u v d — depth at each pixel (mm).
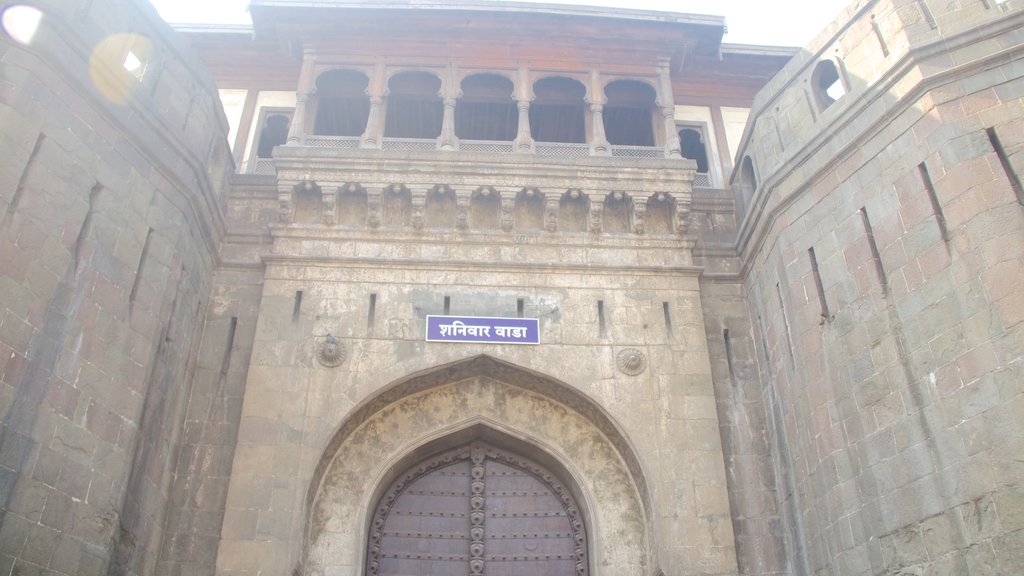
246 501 9977
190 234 10758
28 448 7375
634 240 12383
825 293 9859
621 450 11258
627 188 12477
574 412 11586
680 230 12438
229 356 11281
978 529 7344
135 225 9406
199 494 10234
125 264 9141
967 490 7531
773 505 10719
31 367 7562
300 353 11086
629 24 14102
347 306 11523
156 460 9688
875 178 9469
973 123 8586
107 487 8305
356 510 10641
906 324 8633
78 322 8273
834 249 9844
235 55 14844
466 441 11633
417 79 14656
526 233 12289
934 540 7746
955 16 9234
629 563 10609
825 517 9312
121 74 9445
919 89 9070
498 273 11992
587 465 11219
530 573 10828
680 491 10500
